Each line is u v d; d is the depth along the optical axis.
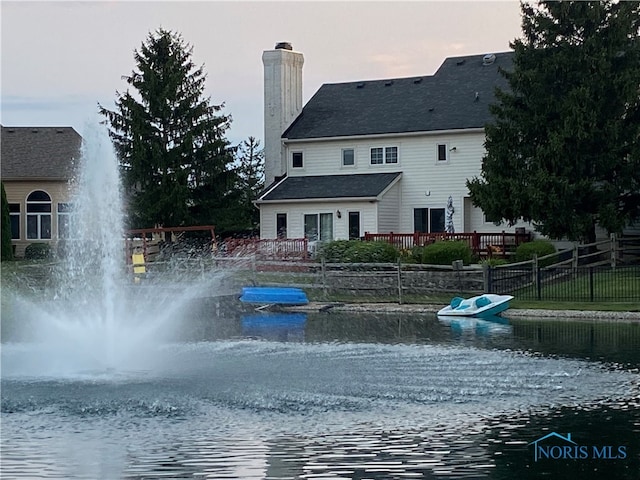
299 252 39.78
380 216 44.06
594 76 35.25
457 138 44.38
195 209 50.59
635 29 36.09
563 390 14.16
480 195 36.72
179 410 12.71
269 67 50.34
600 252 34.88
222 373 15.52
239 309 30.91
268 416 12.36
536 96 36.12
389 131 45.84
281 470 9.72
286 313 30.03
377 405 13.05
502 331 23.45
